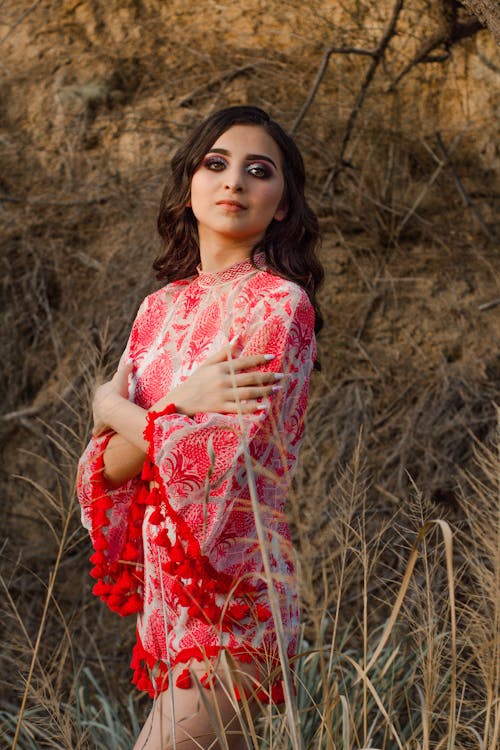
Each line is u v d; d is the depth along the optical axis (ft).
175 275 7.15
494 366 12.74
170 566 5.66
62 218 14.93
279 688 5.91
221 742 5.33
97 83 15.84
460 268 13.62
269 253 6.52
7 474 13.39
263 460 5.76
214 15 15.74
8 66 16.42
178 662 5.83
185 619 5.86
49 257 14.67
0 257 14.67
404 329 13.28
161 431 5.66
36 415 13.62
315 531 10.23
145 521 6.26
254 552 5.79
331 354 13.20
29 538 12.93
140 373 6.63
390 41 14.32
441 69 14.52
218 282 6.45
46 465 13.25
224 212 6.34
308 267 6.87
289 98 14.52
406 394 12.72
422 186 14.17
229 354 5.45
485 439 12.01
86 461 6.47
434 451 12.05
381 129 14.11
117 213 14.82
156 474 5.72
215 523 5.61
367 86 13.73
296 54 14.76
